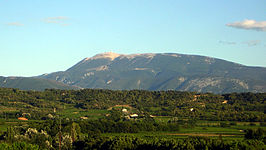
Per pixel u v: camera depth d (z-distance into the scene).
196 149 127.19
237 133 194.12
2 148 127.31
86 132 195.62
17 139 158.12
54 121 195.62
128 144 139.75
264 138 155.88
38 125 183.62
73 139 158.75
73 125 176.00
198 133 198.12
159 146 133.50
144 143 140.25
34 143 152.88
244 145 121.81
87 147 145.75
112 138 150.62
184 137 180.00
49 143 153.12
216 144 126.44
